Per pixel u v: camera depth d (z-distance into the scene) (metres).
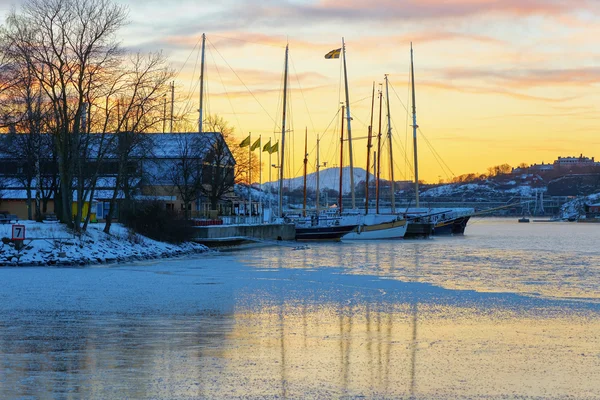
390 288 42.09
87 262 58.09
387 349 23.31
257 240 97.25
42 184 78.06
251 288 41.47
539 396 17.94
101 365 20.55
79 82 61.53
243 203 121.75
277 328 27.11
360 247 95.69
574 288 43.28
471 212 153.12
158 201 85.94
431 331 26.81
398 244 105.75
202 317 29.73
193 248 80.12
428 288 42.25
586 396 17.94
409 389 18.42
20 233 56.31
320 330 26.75
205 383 18.64
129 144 67.19
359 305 34.06
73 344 23.55
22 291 38.66
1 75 60.19
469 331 26.91
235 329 26.78
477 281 47.53
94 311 31.31
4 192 91.81
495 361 21.69
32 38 60.19
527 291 41.22
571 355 22.66
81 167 66.19
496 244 110.44
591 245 109.19
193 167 97.62
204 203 108.44
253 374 19.69
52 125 66.44
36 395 17.31
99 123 67.31
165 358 21.55
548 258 74.94
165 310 31.80
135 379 18.95
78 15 60.81
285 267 58.66
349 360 21.59
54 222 66.06
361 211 142.25
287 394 17.78
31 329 26.42
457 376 19.78
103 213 88.00
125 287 41.31
